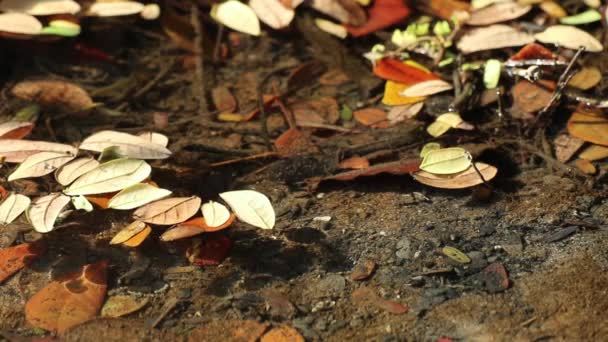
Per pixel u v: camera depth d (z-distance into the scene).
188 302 1.00
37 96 1.16
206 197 1.07
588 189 1.08
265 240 1.04
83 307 1.00
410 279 1.01
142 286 1.01
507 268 1.02
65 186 1.07
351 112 1.16
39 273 1.02
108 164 1.04
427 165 1.06
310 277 1.01
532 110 1.13
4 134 1.07
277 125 1.14
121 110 1.15
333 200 1.07
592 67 1.17
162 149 1.06
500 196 1.07
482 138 1.12
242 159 1.10
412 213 1.06
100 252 1.03
